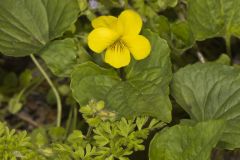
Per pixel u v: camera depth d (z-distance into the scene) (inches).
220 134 7.3
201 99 8.7
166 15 10.6
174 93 8.8
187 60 10.5
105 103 8.4
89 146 8.0
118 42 8.4
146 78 8.4
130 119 8.2
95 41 8.2
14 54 8.9
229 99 8.6
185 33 9.5
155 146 7.9
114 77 8.6
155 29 9.6
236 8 9.2
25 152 8.3
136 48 8.2
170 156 7.9
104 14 10.1
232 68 8.7
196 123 8.1
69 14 9.1
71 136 8.3
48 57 9.0
